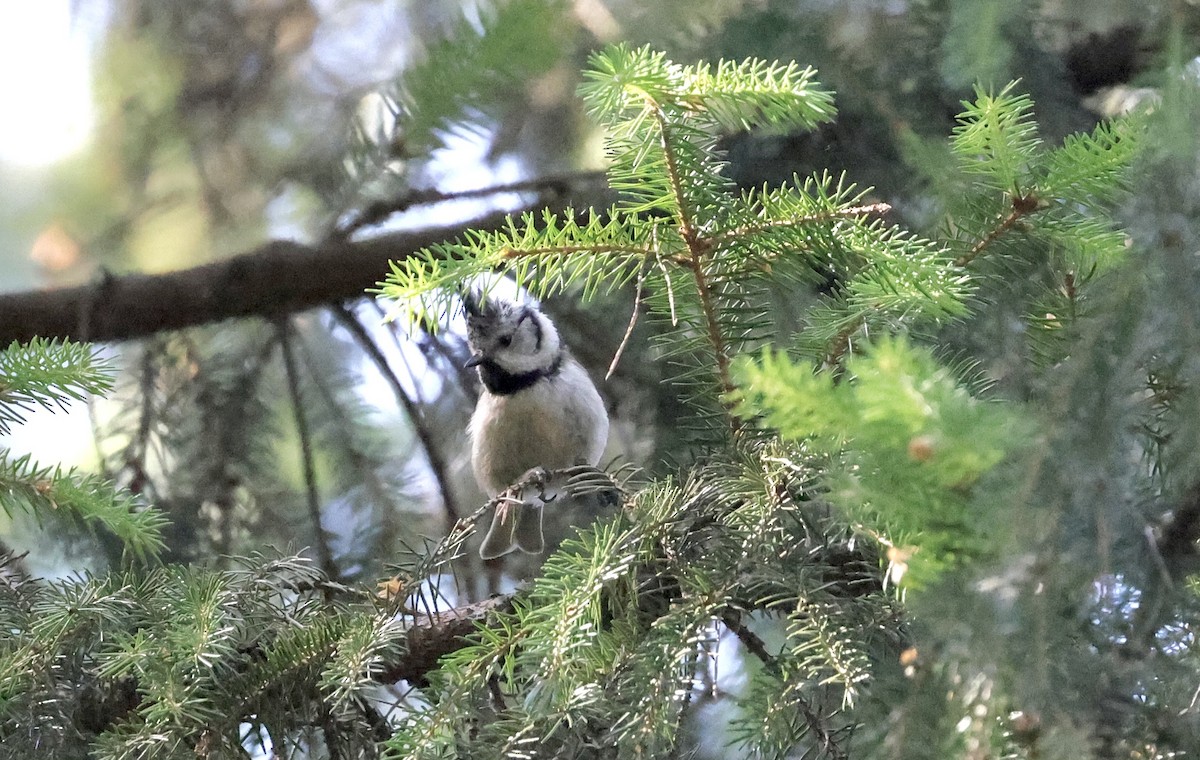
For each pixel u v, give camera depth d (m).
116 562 6.12
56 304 6.93
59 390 4.00
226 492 6.77
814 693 3.47
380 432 7.25
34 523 6.05
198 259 8.66
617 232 3.72
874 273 3.56
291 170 7.79
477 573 6.87
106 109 8.23
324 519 6.86
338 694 3.60
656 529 3.60
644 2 5.46
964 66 3.84
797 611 3.29
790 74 3.34
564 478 6.40
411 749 3.41
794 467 3.49
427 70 2.82
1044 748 2.54
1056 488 2.59
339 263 7.13
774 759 3.52
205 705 3.79
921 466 2.54
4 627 4.02
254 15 8.01
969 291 3.69
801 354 3.95
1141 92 4.46
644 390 6.49
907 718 2.88
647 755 3.18
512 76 2.86
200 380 7.03
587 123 7.38
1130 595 2.97
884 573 3.40
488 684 3.83
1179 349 2.77
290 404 7.38
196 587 3.90
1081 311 3.46
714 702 4.39
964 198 3.88
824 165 5.70
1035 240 3.81
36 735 3.73
